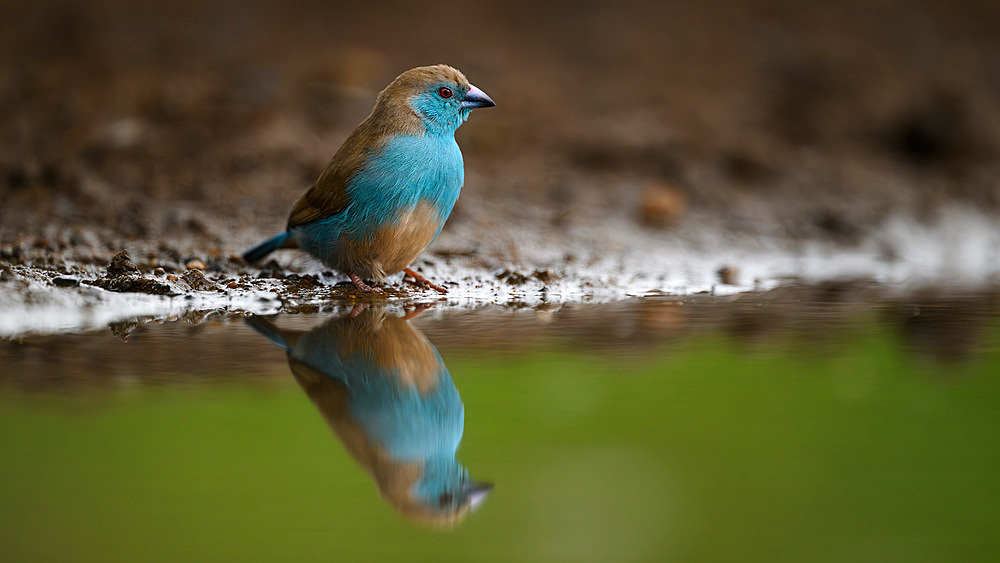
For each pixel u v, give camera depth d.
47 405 6.03
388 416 6.05
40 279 8.89
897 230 14.52
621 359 7.48
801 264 12.75
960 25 23.02
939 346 8.06
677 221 14.00
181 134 13.95
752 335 8.41
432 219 9.00
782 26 21.73
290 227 9.52
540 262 11.64
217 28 18.81
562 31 20.38
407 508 4.79
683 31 21.00
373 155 8.70
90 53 16.97
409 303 9.44
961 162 17.45
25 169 12.61
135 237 11.18
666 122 17.08
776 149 16.80
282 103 15.27
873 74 20.06
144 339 7.62
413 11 20.41
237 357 7.11
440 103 8.81
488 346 7.76
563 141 15.95
